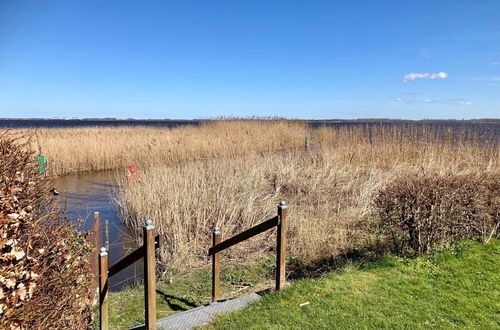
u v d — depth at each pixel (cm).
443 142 1341
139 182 1098
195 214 852
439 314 379
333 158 1382
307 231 693
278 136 2281
